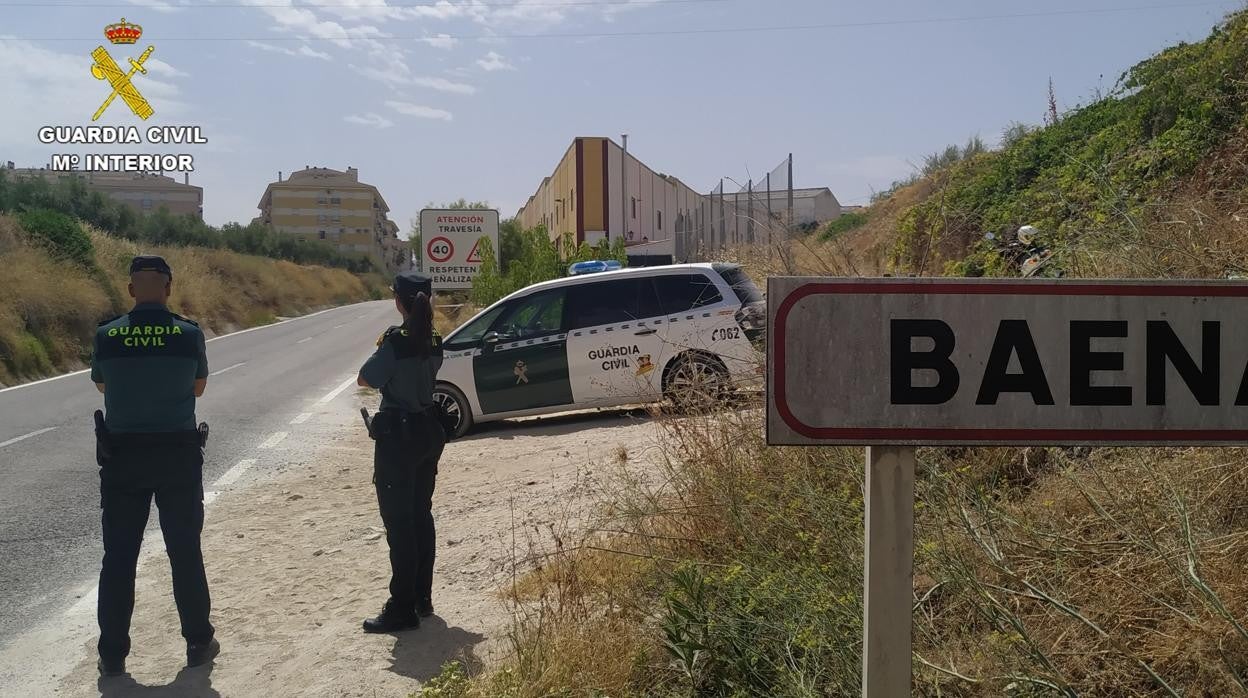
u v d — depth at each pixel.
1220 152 8.20
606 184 38.75
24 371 19.11
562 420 10.71
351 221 125.75
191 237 59.59
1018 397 1.77
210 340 29.86
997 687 2.83
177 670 4.31
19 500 7.70
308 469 9.02
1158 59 11.14
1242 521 3.17
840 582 3.33
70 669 4.38
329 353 24.30
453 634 4.48
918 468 3.49
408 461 4.61
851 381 1.76
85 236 28.03
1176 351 1.77
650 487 5.49
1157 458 3.45
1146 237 4.65
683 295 10.16
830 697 3.06
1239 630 2.50
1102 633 2.70
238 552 6.17
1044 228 6.88
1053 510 3.48
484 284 20.42
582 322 10.30
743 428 4.78
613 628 3.76
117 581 4.26
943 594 3.34
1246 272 4.27
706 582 3.49
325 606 5.05
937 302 1.76
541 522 6.00
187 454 4.36
